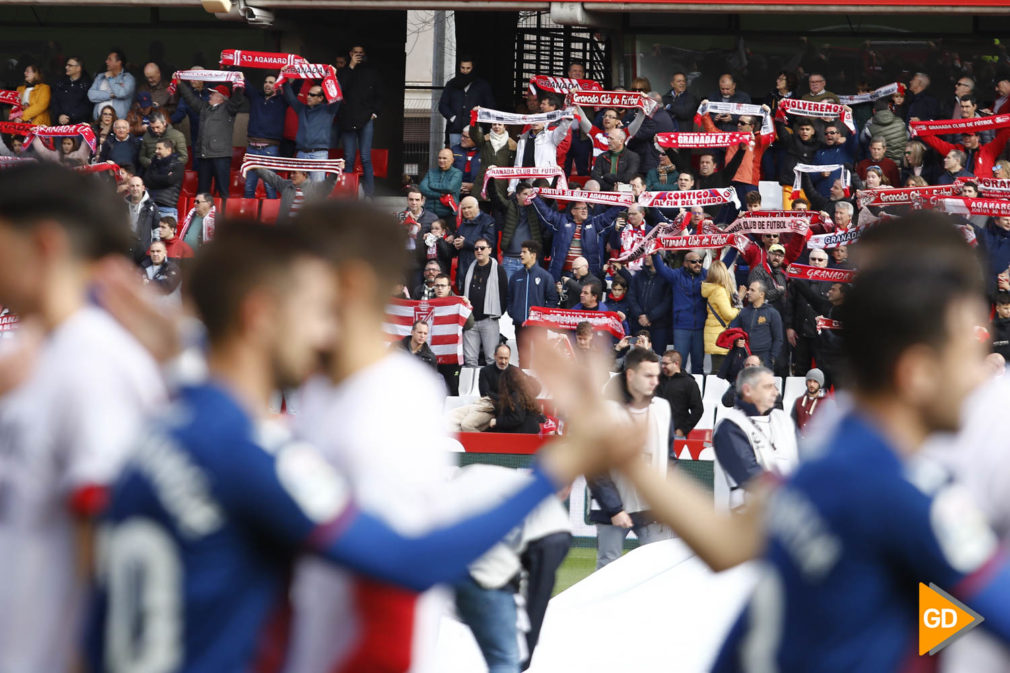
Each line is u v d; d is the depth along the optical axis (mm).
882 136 53375
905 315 6469
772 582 6645
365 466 7941
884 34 59719
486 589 16125
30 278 8406
